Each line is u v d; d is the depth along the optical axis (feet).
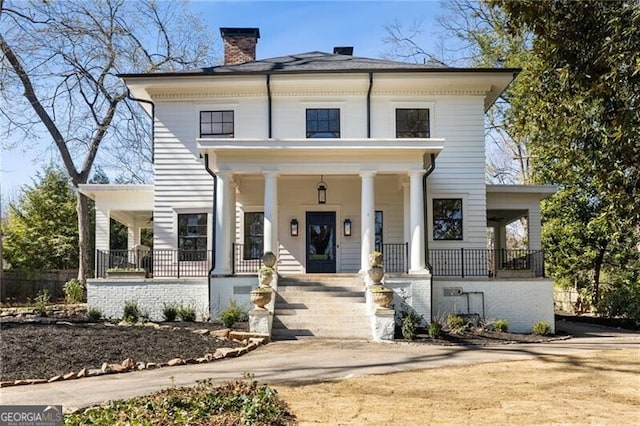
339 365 37.96
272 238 61.00
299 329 53.72
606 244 93.25
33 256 124.06
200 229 68.95
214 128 70.23
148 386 31.09
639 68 24.63
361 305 57.00
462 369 36.42
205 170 69.31
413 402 27.55
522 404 27.37
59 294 104.06
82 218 99.25
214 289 60.80
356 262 71.10
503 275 66.44
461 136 69.92
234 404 24.97
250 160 61.57
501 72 68.13
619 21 25.96
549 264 101.14
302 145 60.59
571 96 29.78
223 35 85.15
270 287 55.16
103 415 23.41
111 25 100.22
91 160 102.12
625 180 29.14
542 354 43.29
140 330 49.62
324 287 60.44
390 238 70.64
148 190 72.33
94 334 45.68
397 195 71.15
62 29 96.32
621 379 33.37
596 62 27.14
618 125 26.91
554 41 28.94
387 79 68.74
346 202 71.77
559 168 35.12
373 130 70.03
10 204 138.10
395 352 44.19
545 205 97.40
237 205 70.69
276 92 70.38
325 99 70.54
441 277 63.46
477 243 68.74
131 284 62.69
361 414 25.27
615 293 84.07
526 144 101.40
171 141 69.87
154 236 68.74
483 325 59.77
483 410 26.25
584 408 26.71
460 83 69.46
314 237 71.77
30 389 30.68
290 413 25.16
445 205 69.41
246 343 46.80
